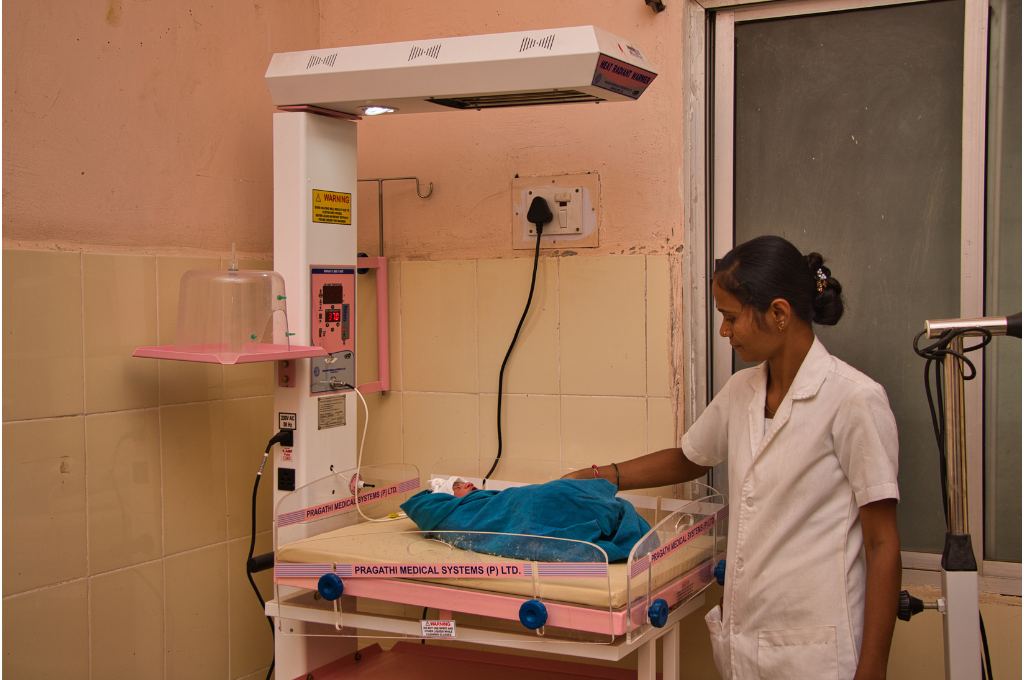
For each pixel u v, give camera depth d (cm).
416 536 179
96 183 187
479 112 229
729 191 212
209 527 213
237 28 221
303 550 172
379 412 245
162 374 201
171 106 204
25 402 173
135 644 196
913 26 197
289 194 189
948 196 196
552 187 221
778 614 158
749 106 211
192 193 209
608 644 149
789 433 158
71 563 183
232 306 180
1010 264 191
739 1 205
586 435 221
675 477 194
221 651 218
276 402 193
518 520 165
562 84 163
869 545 151
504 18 226
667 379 212
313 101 185
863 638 149
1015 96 189
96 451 187
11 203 171
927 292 199
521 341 227
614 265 216
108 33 189
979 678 140
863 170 203
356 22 244
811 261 161
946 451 141
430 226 237
